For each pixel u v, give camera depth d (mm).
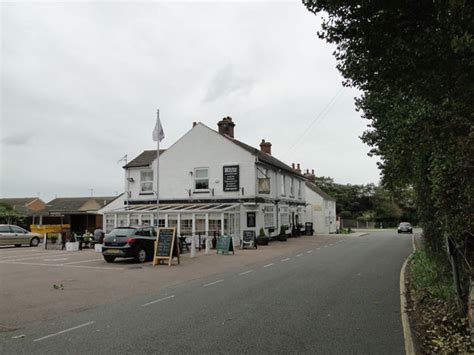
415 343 5973
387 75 6051
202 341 6168
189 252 22453
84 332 6746
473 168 5094
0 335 6652
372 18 5562
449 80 5113
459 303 6691
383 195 68250
